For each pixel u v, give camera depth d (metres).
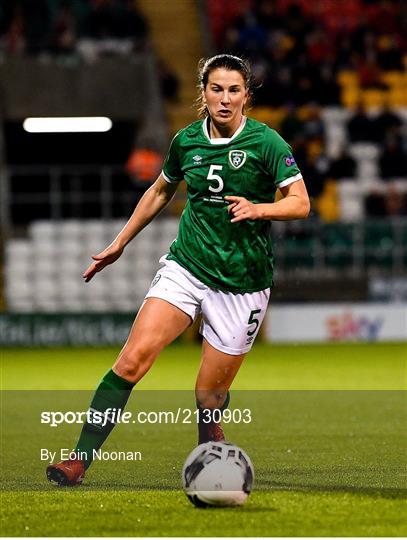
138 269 80.62
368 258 78.75
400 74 98.06
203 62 23.61
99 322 75.00
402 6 101.38
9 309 79.69
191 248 22.58
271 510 20.20
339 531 18.48
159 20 97.00
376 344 73.50
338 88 92.06
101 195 94.50
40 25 91.88
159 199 23.61
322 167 81.69
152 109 85.94
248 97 22.45
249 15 96.19
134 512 20.11
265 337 75.62
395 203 81.69
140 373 22.59
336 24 99.19
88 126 85.12
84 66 85.50
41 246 80.44
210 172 22.14
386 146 84.69
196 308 22.81
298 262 78.00
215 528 18.75
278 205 21.20
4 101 84.50
